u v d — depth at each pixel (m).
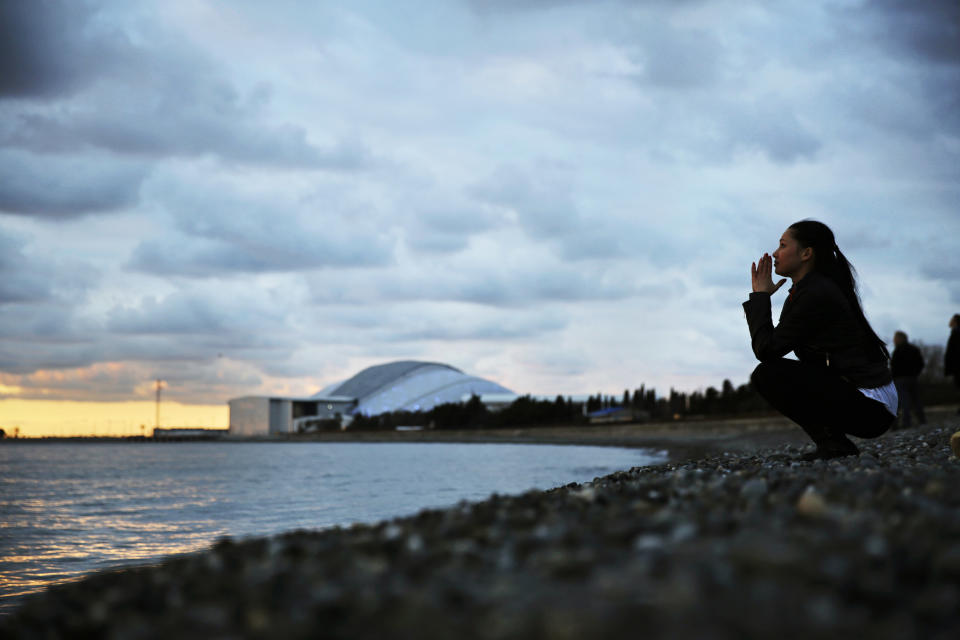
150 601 2.36
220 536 11.60
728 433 58.12
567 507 3.49
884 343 5.50
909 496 3.17
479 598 1.88
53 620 2.38
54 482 30.38
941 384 60.72
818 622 1.55
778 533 2.34
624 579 1.88
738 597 1.72
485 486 21.19
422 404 152.38
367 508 15.52
